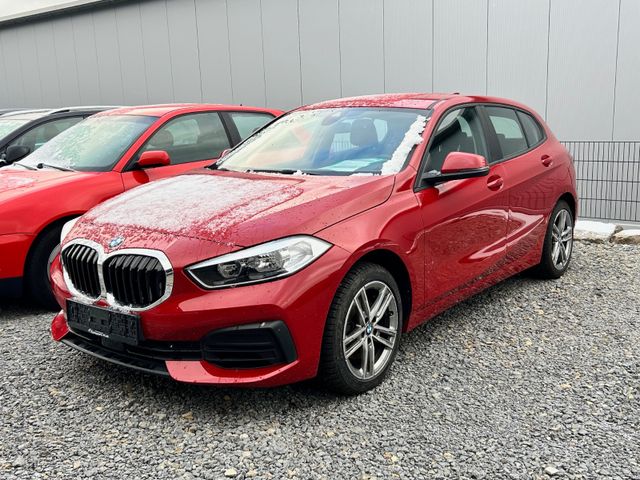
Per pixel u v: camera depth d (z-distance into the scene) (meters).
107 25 14.34
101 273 3.15
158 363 3.07
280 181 3.67
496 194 4.27
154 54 13.55
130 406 3.22
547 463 2.64
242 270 2.90
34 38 16.14
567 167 5.32
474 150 4.30
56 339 3.60
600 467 2.61
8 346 4.07
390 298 3.43
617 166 8.37
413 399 3.25
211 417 3.09
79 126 6.03
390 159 3.77
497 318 4.43
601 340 3.98
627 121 8.20
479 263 4.14
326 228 3.12
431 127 3.98
